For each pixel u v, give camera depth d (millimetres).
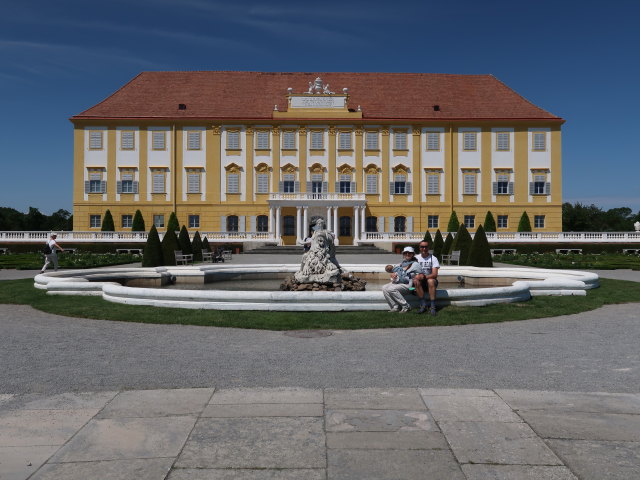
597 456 4578
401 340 9727
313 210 58281
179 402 5938
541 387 6668
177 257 33812
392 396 6152
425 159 59438
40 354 8586
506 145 59281
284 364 7863
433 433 5059
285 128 59094
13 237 48719
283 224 58281
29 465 4402
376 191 59438
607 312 13219
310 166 59156
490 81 64625
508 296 14289
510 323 11562
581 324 11492
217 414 5551
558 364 7914
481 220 59344
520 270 21578
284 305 12828
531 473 4281
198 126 58625
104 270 20125
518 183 59219
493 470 4332
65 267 30203
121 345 9289
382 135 59312
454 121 59125
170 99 60844
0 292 16953
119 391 6395
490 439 4926
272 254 46781
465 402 5941
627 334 10391
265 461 4477
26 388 6605
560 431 5113
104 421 5359
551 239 49812
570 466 4402
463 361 8086
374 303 12844
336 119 59000
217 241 51312
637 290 17750
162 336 10117
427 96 62625
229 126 58844
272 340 9734
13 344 9383
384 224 59312
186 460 4492
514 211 59375
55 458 4531
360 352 8711
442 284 21141
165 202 58562
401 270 12922
